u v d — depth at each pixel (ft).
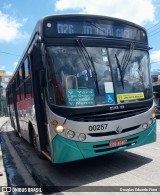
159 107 74.28
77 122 20.72
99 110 21.39
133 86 23.57
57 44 21.68
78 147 20.83
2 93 217.15
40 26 21.71
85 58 22.12
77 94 21.27
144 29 25.85
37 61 21.34
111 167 24.56
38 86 24.71
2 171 26.48
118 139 21.99
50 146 21.59
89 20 22.86
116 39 23.68
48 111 21.24
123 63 23.49
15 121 50.14
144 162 25.21
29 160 31.76
